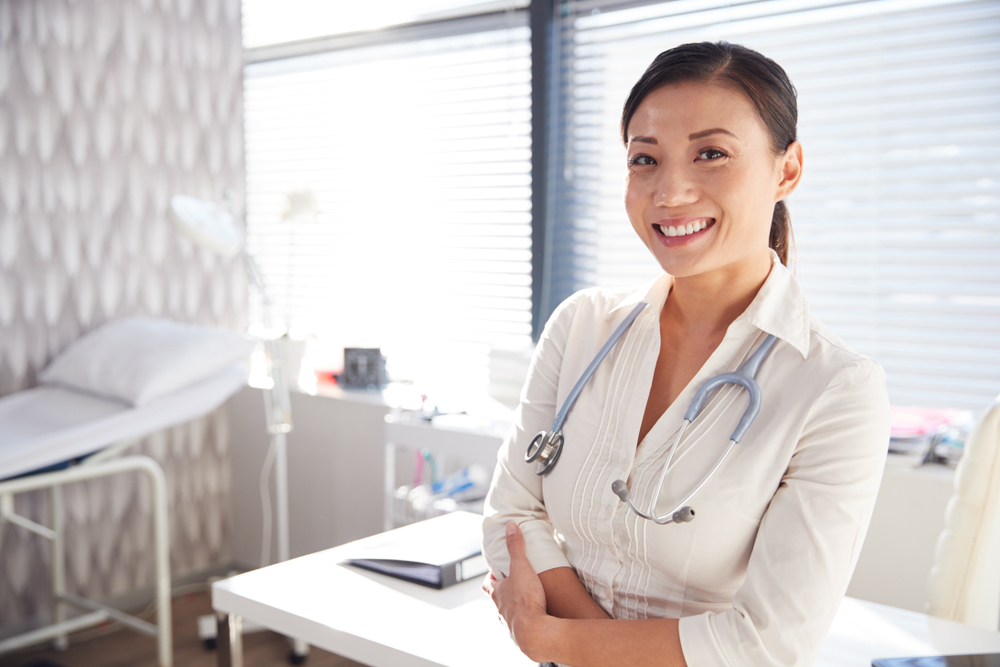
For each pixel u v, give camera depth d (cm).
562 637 93
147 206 296
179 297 307
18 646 250
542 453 106
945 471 177
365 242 310
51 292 272
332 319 320
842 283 220
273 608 122
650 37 246
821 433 88
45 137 268
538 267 268
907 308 212
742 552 92
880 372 89
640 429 100
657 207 92
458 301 288
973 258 204
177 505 312
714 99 88
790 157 94
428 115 291
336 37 312
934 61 205
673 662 87
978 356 204
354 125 310
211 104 313
